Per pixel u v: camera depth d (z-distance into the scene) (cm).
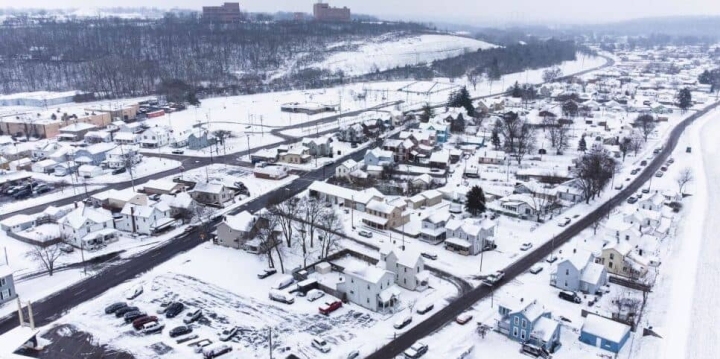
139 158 16900
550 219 12212
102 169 16112
